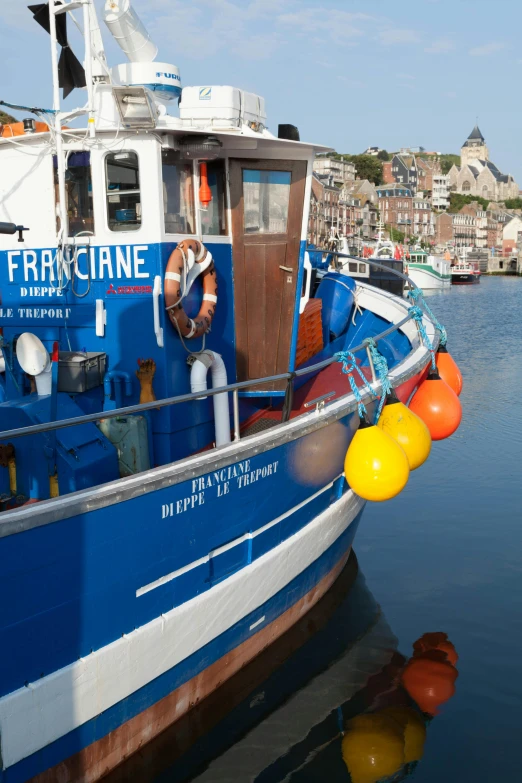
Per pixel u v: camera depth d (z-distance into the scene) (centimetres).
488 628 670
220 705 541
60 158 535
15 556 365
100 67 570
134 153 529
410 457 617
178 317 544
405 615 693
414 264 8381
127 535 417
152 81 584
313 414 564
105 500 399
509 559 825
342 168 15325
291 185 636
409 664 608
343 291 932
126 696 436
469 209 18862
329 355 844
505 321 3981
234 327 641
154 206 531
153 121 509
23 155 562
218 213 620
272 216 636
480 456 1237
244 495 503
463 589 749
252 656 579
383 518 959
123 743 447
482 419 1514
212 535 480
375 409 644
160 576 445
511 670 602
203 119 593
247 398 682
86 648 407
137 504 419
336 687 574
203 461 461
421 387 763
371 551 852
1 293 591
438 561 821
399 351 864
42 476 479
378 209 14912
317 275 1061
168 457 554
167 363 547
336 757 496
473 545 866
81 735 413
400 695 566
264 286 642
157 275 536
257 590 540
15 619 370
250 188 627
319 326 823
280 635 621
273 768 480
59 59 576
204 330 574
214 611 494
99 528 401
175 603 462
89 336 564
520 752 504
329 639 646
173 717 489
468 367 2284
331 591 743
